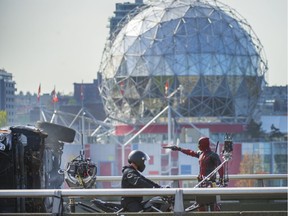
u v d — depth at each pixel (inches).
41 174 1006.4
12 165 972.6
